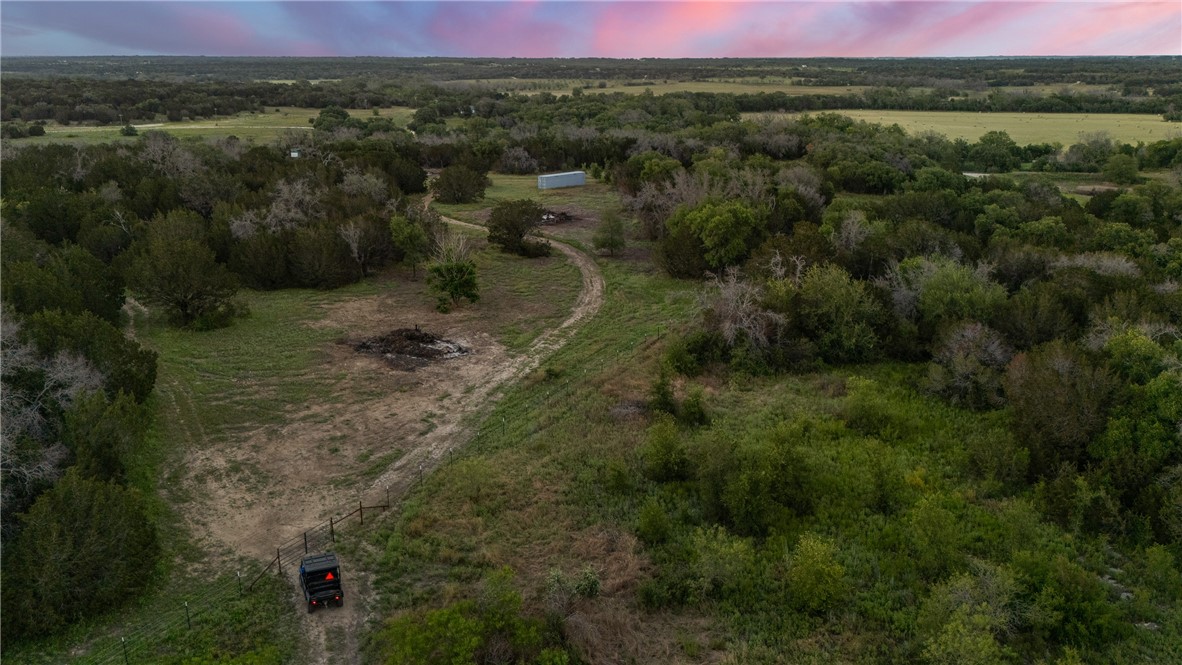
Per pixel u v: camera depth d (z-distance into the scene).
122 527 20.30
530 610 20.25
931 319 39.16
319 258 48.34
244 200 59.12
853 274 45.78
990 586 20.23
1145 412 26.91
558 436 30.14
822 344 38.56
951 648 18.11
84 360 28.00
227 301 43.16
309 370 36.03
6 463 22.00
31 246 43.38
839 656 19.38
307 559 20.34
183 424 30.36
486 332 41.91
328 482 26.62
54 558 18.86
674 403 32.38
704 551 22.92
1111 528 24.50
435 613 18.36
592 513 25.02
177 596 20.64
